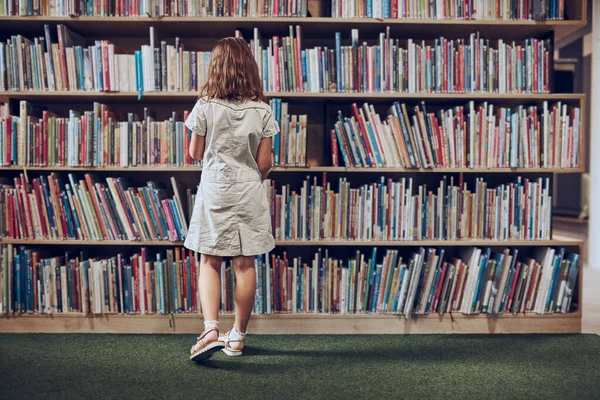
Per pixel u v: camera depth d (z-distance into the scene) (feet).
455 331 8.40
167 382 6.10
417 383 6.11
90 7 8.10
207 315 6.70
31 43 8.34
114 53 8.20
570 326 8.43
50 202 8.27
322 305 8.38
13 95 8.27
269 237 6.95
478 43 8.30
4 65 8.14
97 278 8.25
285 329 8.34
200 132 6.75
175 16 8.12
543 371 6.56
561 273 8.37
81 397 5.62
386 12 8.21
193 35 8.97
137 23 8.30
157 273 8.26
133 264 8.25
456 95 8.27
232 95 6.69
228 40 6.88
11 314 8.26
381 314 8.37
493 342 7.88
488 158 8.34
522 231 8.43
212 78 6.75
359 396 5.69
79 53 8.16
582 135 8.29
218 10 8.12
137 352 7.28
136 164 8.19
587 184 25.73
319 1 9.29
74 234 8.30
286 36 9.00
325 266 8.30
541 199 8.41
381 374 6.42
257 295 8.29
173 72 8.18
